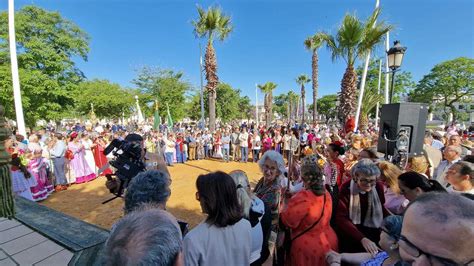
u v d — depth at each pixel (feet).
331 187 10.36
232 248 5.12
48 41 56.49
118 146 9.55
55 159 24.62
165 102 85.20
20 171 17.13
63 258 6.11
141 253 3.07
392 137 13.76
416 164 11.35
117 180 9.64
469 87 107.65
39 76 51.06
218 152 47.67
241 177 6.86
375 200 7.89
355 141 19.08
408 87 115.03
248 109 175.22
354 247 7.77
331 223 8.67
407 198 7.50
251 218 6.43
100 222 16.92
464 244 2.23
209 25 50.16
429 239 2.39
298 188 10.27
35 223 7.95
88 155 29.17
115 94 98.17
